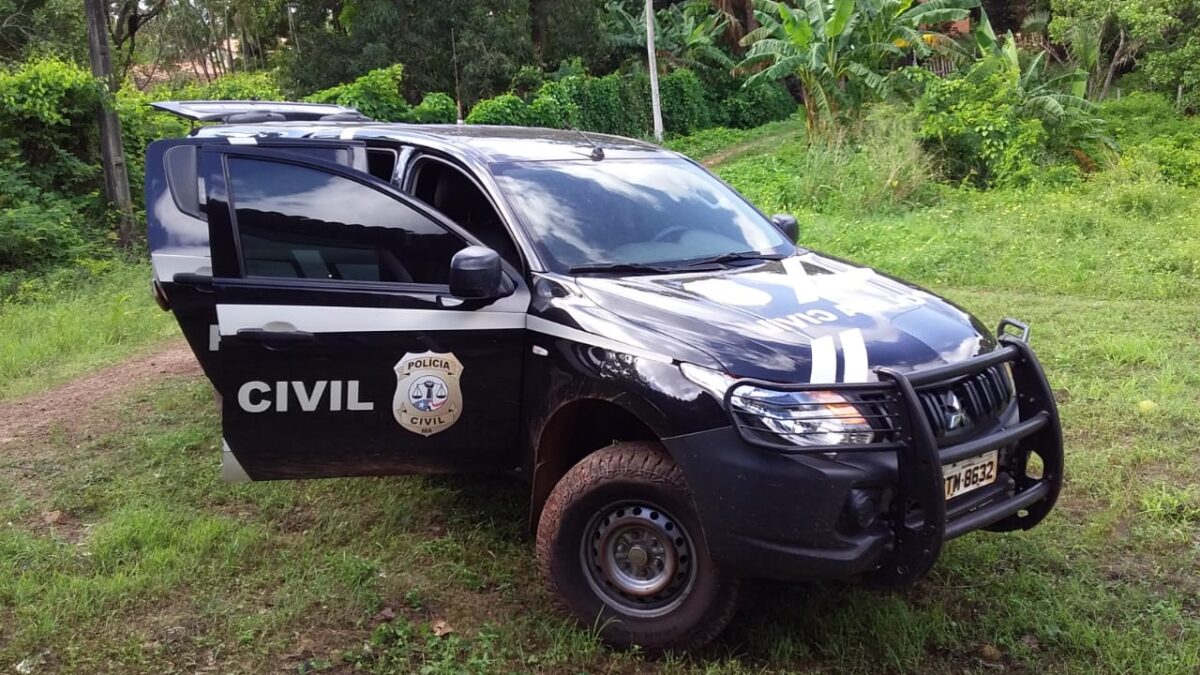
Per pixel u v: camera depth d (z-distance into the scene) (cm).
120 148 1336
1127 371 663
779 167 1925
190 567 415
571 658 346
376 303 390
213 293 402
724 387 319
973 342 365
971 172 1634
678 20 3575
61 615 375
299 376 394
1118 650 343
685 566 339
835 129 1998
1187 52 2180
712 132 3300
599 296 370
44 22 2328
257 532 450
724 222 460
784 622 366
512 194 416
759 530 311
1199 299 878
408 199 401
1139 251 1038
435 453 396
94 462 554
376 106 2189
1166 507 454
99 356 832
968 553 415
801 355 325
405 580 404
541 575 364
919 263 1050
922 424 304
